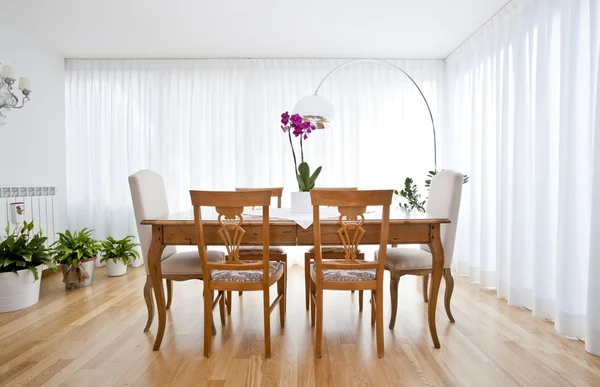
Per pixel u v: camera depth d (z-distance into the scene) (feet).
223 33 11.24
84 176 13.38
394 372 5.58
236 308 8.66
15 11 9.76
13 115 10.91
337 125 13.48
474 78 11.35
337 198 5.73
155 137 13.46
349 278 6.05
